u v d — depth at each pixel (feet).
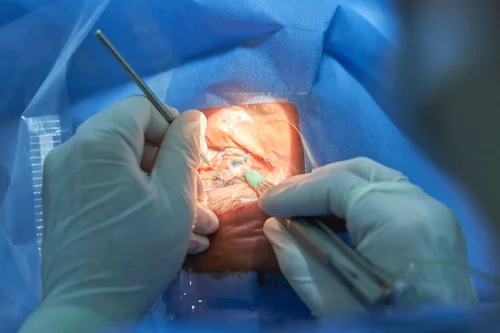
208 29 3.34
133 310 2.42
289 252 2.53
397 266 2.23
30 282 3.05
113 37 3.28
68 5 3.14
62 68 3.18
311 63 3.31
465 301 2.07
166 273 2.52
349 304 2.27
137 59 3.38
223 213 2.91
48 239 2.48
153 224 2.47
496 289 2.31
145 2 3.21
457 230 2.36
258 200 2.83
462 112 3.04
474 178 2.98
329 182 2.52
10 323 2.94
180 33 3.35
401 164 3.13
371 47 3.31
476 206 2.94
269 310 2.72
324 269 2.44
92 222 2.44
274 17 3.28
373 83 3.34
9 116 3.24
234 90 3.36
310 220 2.59
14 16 3.12
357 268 2.24
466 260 2.30
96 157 2.49
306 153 3.17
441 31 3.12
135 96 2.77
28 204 3.16
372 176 2.59
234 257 2.84
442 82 3.11
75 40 3.18
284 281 2.75
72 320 2.21
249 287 2.80
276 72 3.34
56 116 3.27
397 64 3.25
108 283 2.38
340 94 3.30
